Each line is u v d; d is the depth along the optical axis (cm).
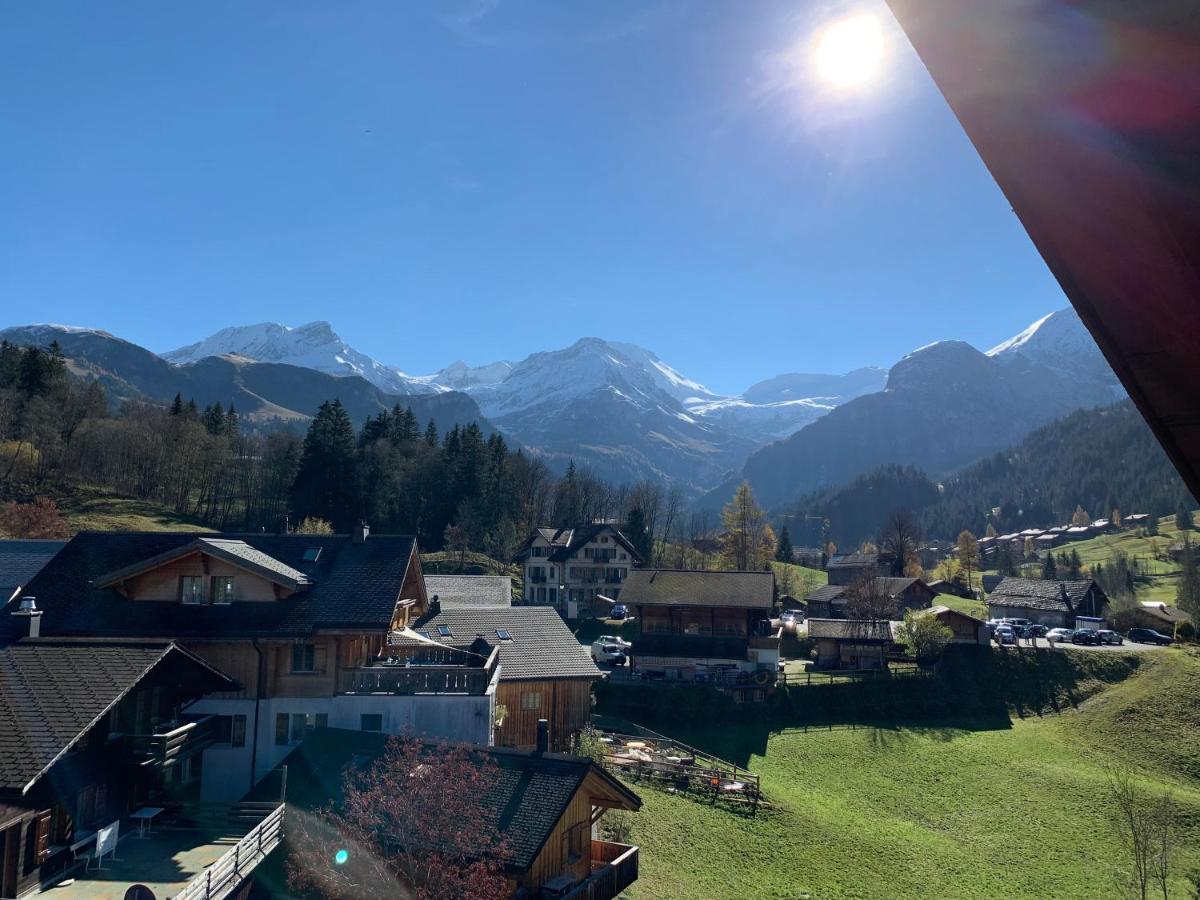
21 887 1758
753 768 4566
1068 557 14662
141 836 2200
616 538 9256
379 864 1903
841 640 6756
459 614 4447
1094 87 258
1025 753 5091
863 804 4159
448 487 11694
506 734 3891
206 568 2872
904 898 3027
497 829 1947
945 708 5931
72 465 10756
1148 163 264
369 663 3045
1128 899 3225
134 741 2262
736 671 5975
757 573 6544
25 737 1695
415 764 2102
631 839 3033
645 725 5259
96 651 2025
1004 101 277
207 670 2317
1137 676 6269
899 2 268
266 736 2745
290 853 2039
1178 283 287
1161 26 238
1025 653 6612
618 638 7181
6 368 12025
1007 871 3434
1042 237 302
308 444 11319
